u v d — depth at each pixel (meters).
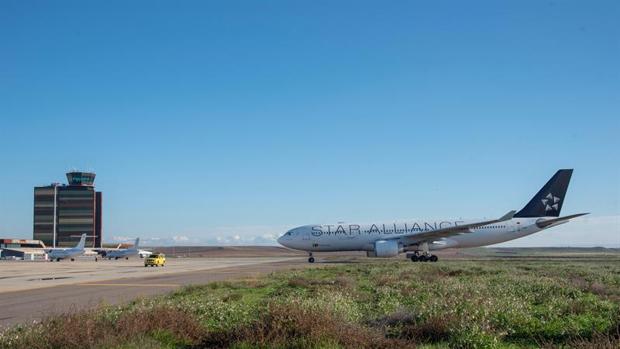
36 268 64.75
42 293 26.91
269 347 10.04
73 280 38.03
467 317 12.01
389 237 65.12
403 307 15.08
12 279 40.09
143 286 30.95
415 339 11.34
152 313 12.03
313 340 9.97
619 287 23.61
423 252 63.91
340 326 10.67
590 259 71.69
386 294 20.27
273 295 22.17
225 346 10.77
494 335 11.02
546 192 66.25
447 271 36.56
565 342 11.05
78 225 172.62
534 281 25.33
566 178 66.25
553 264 50.31
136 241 127.44
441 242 63.75
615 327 11.67
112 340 9.88
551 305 16.00
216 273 45.06
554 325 12.88
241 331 10.91
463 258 81.25
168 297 21.30
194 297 20.98
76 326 10.38
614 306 15.95
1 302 22.42
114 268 62.91
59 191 173.38
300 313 10.88
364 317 14.47
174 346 10.79
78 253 120.75
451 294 18.50
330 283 27.31
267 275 36.88
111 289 28.97
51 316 11.70
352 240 66.38
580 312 15.23
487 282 26.06
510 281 25.98
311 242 66.69
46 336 10.06
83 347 9.77
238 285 27.53
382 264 52.16
